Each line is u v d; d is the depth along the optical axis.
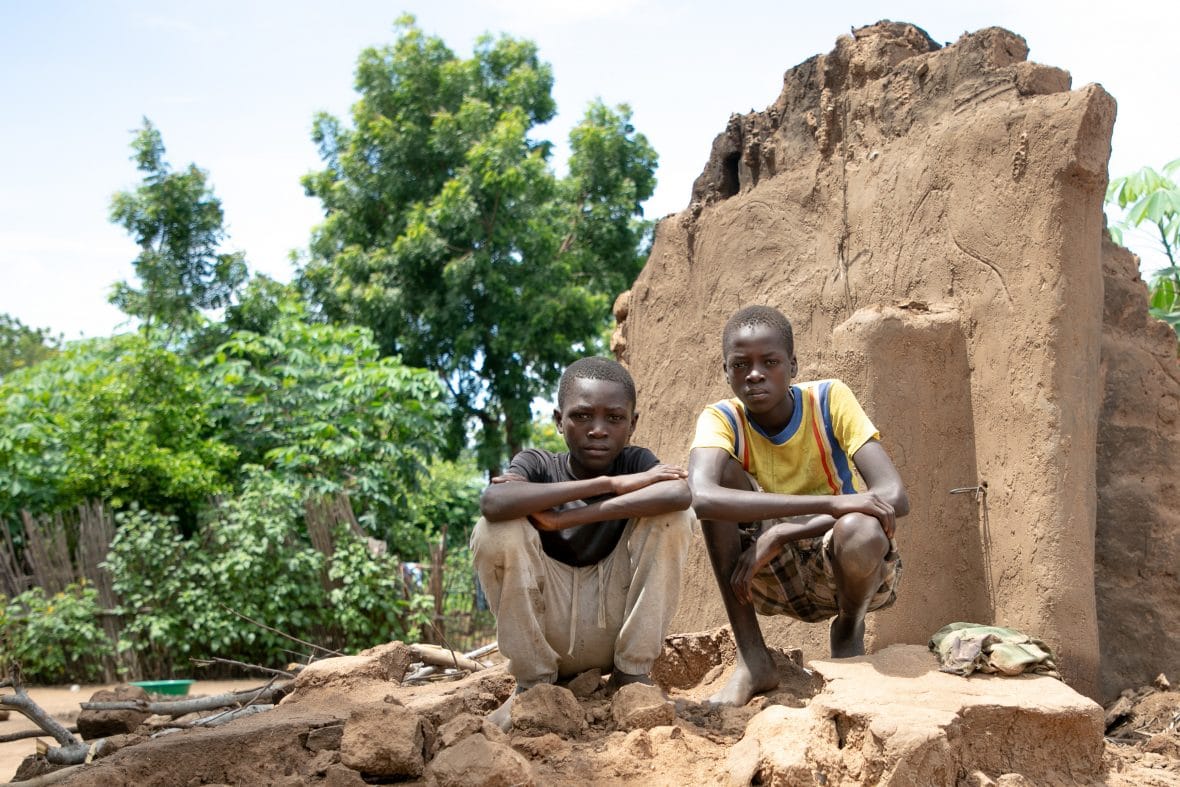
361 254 18.31
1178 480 5.21
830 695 3.30
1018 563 4.50
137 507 12.12
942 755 2.89
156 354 13.62
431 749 3.26
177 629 11.32
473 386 19.11
